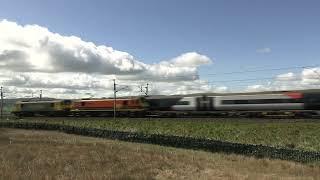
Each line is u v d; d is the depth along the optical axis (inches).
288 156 1923.0
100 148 2135.8
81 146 2209.6
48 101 4311.0
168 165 1660.9
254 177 1453.0
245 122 2691.9
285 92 2768.2
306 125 2440.9
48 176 1278.3
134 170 1513.3
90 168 1510.8
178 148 2357.3
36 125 3604.8
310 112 2667.3
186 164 1710.1
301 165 1766.7
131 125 3132.4
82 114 4010.8
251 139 2361.0
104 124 3319.4
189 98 3206.2
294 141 2234.3
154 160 1775.3
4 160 1608.0
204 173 1526.8
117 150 2076.8
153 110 3427.7
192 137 2390.5
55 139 2689.5
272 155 1980.8
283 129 2453.2
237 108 2947.8
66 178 1262.3
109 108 3745.1
